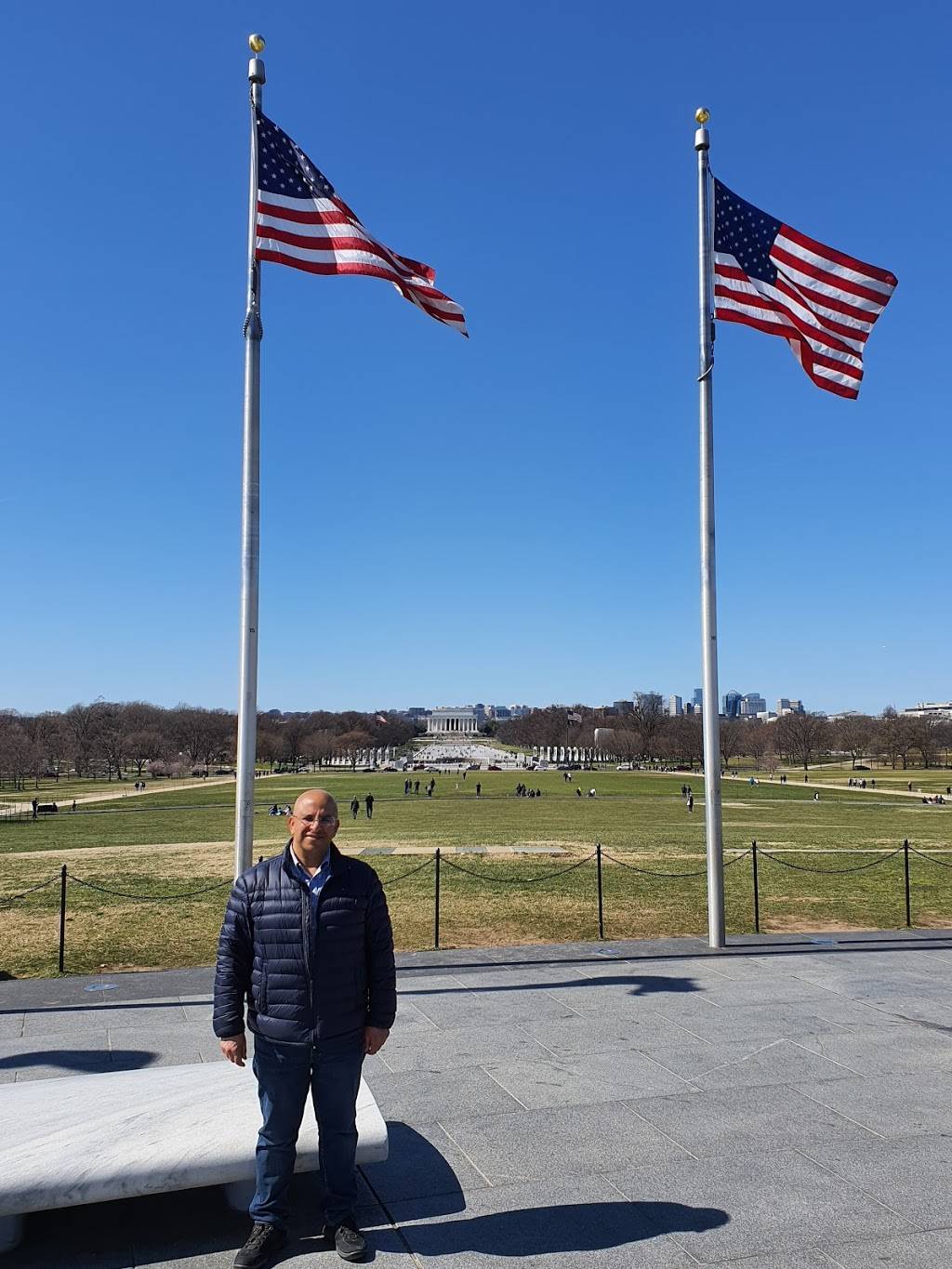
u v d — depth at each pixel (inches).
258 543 445.4
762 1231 207.8
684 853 1235.9
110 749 5275.6
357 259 475.2
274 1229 195.8
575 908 768.9
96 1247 200.7
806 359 554.9
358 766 6540.4
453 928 676.1
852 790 3307.1
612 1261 195.5
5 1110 219.6
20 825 1946.4
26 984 438.0
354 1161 202.4
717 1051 332.5
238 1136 205.3
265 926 198.1
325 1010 195.8
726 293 540.4
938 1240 204.1
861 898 826.8
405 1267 192.9
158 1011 387.9
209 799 2935.5
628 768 6077.8
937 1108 280.1
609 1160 243.3
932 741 5880.9
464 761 6486.2
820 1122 269.1
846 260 567.2
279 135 482.0
